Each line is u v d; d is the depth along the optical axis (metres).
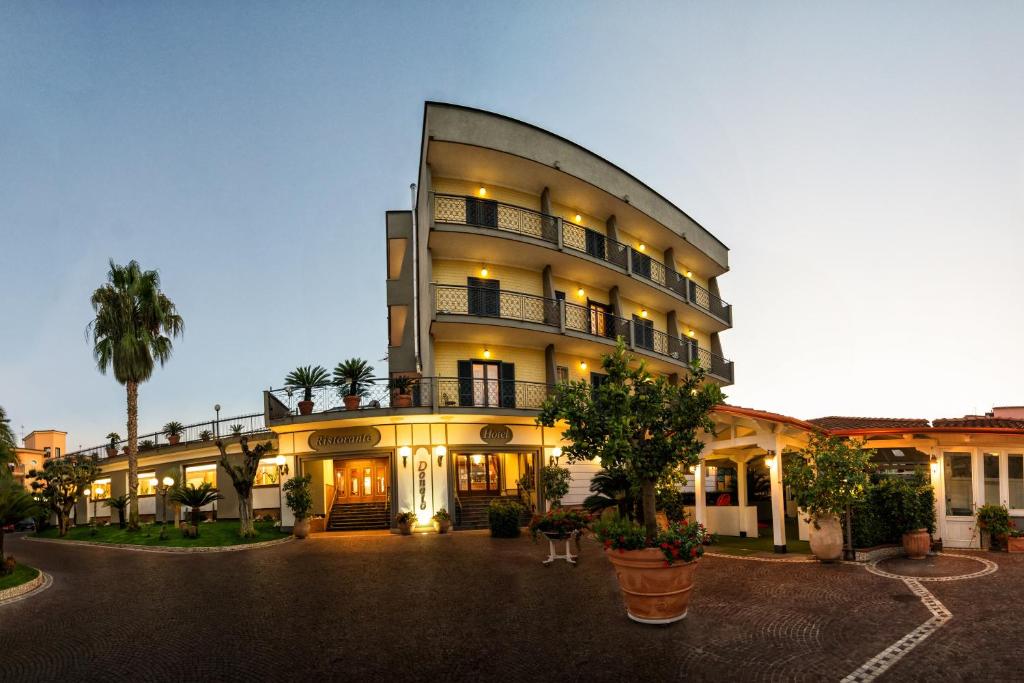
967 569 11.48
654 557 7.90
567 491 21.92
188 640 8.12
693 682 6.07
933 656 6.62
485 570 12.58
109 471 32.59
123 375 24.56
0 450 15.46
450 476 21.91
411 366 26.94
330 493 24.39
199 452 29.12
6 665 7.37
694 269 35.03
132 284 25.12
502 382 23.92
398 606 9.58
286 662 7.08
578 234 26.72
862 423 19.00
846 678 6.09
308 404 22.59
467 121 22.72
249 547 18.67
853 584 10.32
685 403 8.45
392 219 27.91
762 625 7.93
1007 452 14.39
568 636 7.67
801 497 12.68
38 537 27.14
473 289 23.52
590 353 26.19
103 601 10.91
